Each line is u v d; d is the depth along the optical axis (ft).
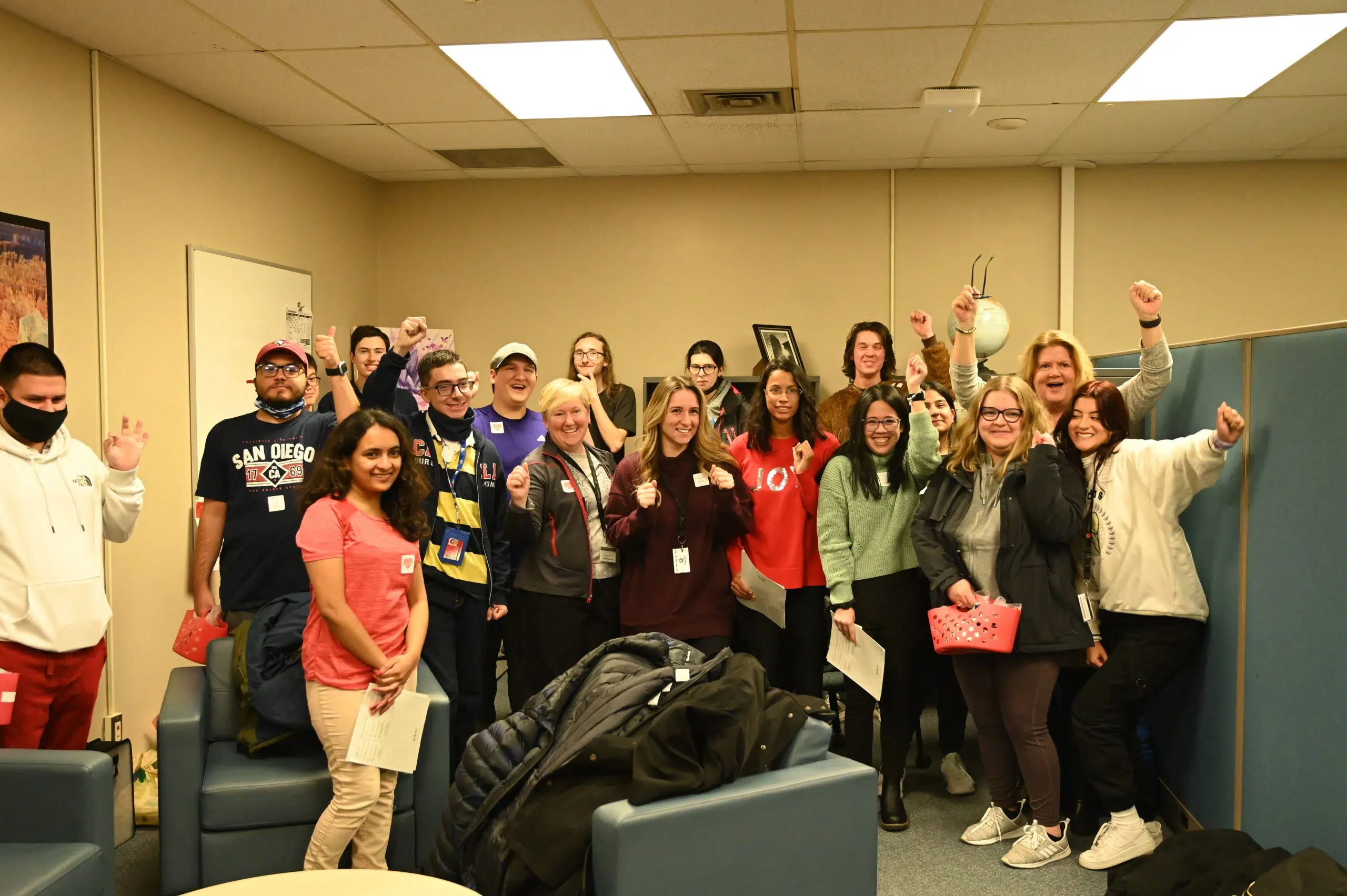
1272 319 18.71
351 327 19.15
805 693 10.87
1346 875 6.47
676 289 19.84
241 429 10.75
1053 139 16.85
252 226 15.61
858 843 7.06
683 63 12.91
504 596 10.87
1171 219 18.85
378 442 8.14
